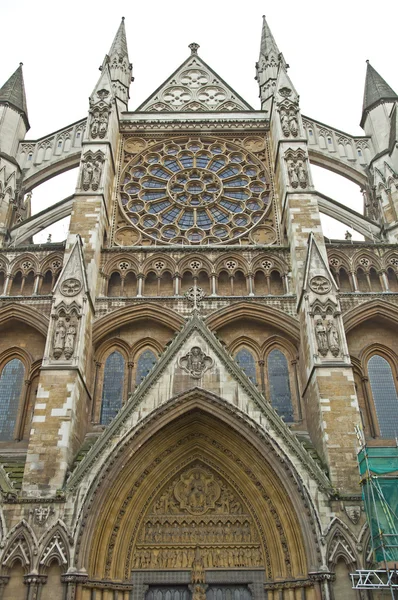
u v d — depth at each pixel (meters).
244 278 30.78
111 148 34.97
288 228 31.42
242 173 36.81
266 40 44.09
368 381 28.41
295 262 29.56
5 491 22.00
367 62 43.00
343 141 39.50
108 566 22.59
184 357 25.22
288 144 34.25
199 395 24.34
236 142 38.53
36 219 33.72
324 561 20.80
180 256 31.09
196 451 25.81
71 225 30.38
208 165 37.25
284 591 22.41
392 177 34.44
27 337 29.28
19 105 39.41
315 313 26.66
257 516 24.20
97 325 28.48
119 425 23.55
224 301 29.38
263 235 33.94
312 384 25.58
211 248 31.27
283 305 29.28
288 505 23.09
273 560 23.14
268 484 24.00
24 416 27.45
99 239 30.77
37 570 20.50
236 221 34.78
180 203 35.25
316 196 31.62
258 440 23.61
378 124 38.97
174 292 29.91
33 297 28.92
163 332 29.52
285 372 28.92
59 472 22.39
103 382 28.53
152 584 23.20
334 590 20.48
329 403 24.12
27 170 37.53
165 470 25.14
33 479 22.22
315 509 21.70
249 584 23.17
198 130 38.69
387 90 40.31
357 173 38.19
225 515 24.67
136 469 24.20
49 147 38.88
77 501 21.80
